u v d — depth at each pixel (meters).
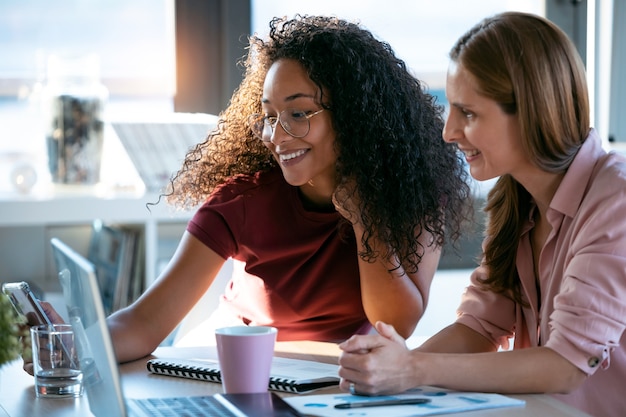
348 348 1.36
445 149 1.98
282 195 1.95
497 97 1.48
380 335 1.41
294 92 1.78
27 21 3.25
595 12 3.44
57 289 3.17
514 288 1.70
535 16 1.53
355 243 1.93
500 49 1.48
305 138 1.79
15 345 1.48
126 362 1.66
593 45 3.45
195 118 3.25
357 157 1.80
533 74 1.47
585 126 1.54
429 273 1.98
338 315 1.98
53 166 3.13
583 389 1.55
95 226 3.41
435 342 1.67
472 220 2.11
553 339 1.43
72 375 1.42
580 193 1.54
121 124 3.08
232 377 1.33
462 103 1.51
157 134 3.10
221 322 2.08
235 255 1.96
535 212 1.67
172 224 3.46
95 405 1.27
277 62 1.82
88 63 3.12
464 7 3.51
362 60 1.82
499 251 1.70
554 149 1.51
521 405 1.32
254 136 2.01
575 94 1.51
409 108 1.87
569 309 1.42
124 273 3.12
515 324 1.74
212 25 3.30
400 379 1.36
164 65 3.38
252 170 2.04
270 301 1.97
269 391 1.38
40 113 3.29
